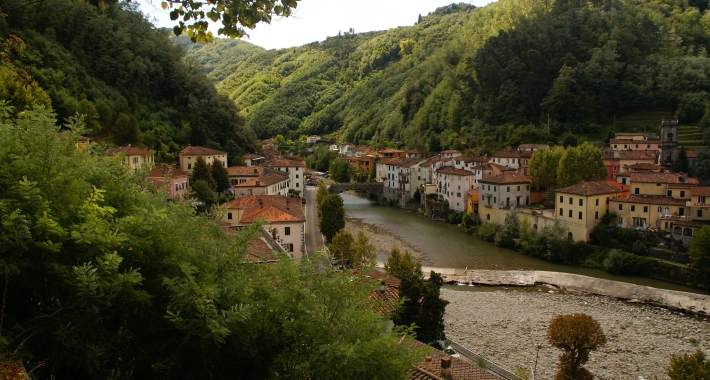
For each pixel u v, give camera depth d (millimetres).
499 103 152375
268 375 9992
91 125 96562
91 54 126312
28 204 9453
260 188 90125
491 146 139125
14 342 8680
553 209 87250
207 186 81188
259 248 31469
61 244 8984
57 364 9016
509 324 49406
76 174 10648
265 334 10367
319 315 10406
